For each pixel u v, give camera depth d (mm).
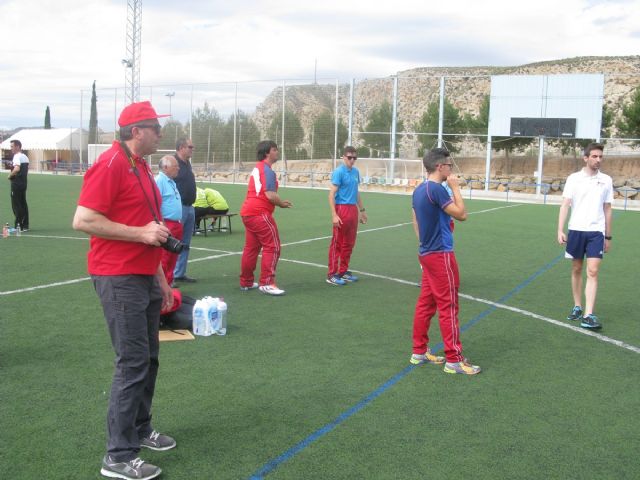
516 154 57562
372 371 4973
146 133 3236
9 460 3391
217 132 41250
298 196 26688
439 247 4883
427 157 4867
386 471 3348
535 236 14227
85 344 5457
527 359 5363
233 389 4523
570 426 3986
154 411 4109
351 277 8594
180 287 8000
